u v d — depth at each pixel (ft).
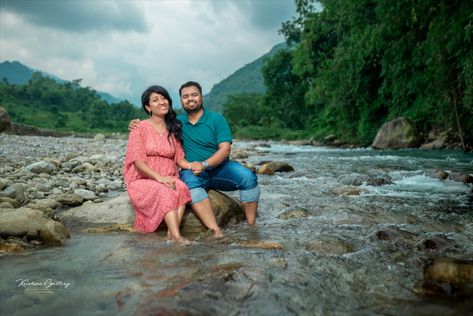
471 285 6.82
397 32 51.16
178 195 11.56
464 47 40.47
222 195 13.73
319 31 91.35
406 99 60.80
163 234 11.39
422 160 35.12
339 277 7.47
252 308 6.16
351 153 47.96
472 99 41.14
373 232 10.70
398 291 6.85
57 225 10.55
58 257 8.87
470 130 48.24
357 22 62.34
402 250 9.27
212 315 5.93
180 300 6.41
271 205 15.28
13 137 57.98
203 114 13.46
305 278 7.39
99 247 9.78
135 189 12.02
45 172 20.84
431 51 45.24
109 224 12.55
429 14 43.16
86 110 342.23
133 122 13.12
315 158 39.47
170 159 13.10
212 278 7.30
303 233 11.10
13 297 6.61
